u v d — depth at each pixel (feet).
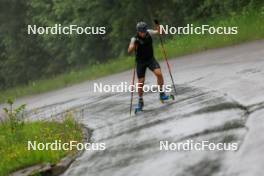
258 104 96.63
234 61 166.71
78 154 101.76
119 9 367.66
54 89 320.70
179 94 135.54
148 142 94.58
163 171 76.38
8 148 112.06
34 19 444.14
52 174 93.66
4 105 299.58
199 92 129.70
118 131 112.06
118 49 370.53
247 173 65.51
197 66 187.83
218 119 95.25
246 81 122.93
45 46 451.94
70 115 138.72
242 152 73.26
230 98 109.70
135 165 83.46
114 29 363.97
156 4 358.64
